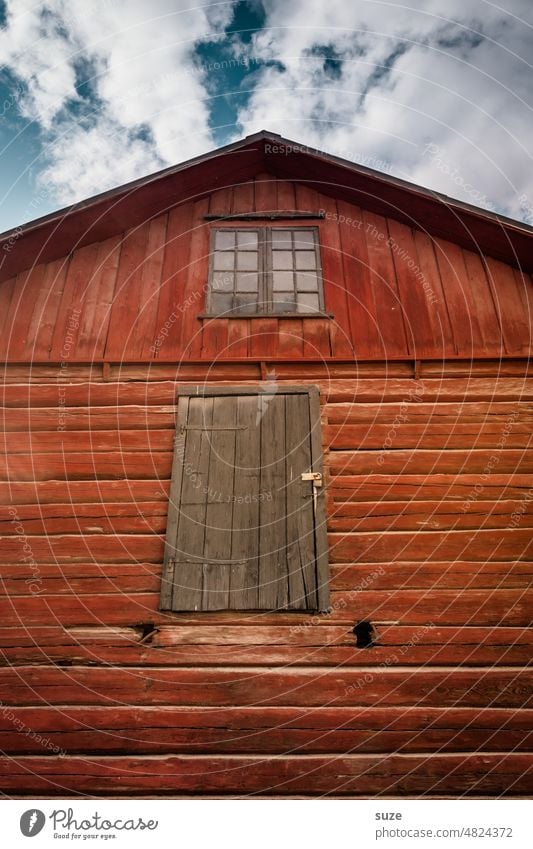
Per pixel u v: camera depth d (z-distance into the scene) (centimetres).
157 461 482
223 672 401
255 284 585
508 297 566
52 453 485
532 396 512
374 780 369
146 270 585
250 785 368
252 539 441
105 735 383
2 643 412
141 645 411
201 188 645
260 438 484
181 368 524
